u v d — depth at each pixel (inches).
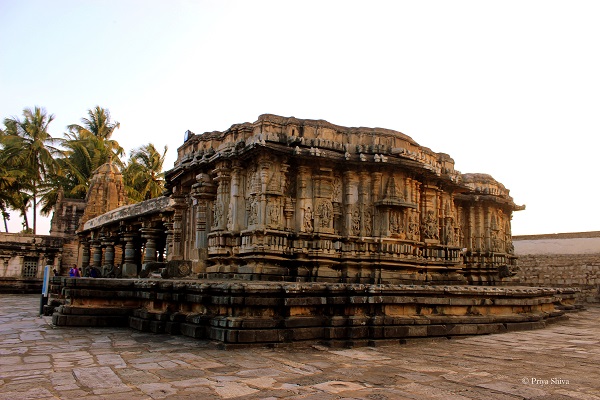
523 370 337.4
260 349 414.9
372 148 676.7
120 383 290.0
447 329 502.0
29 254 1578.5
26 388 275.6
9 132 1776.6
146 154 2112.5
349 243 658.2
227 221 682.8
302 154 642.2
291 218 652.1
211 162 715.4
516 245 1402.6
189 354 387.9
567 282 1202.6
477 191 1019.3
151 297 531.2
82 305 556.7
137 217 1144.2
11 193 1644.9
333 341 441.4
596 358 386.3
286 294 442.0
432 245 741.9
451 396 266.7
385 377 314.3
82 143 1962.4
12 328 539.2
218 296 447.5
